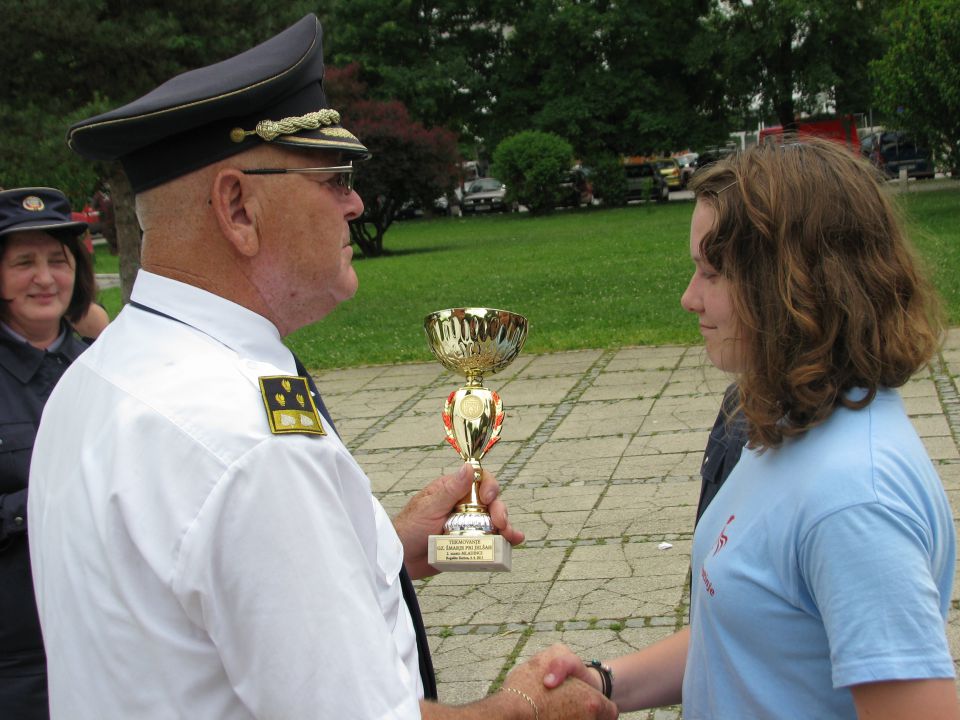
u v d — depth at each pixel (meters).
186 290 1.58
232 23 12.03
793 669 1.47
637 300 12.55
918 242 1.59
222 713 1.38
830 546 1.38
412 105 34.97
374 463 6.87
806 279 1.46
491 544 2.14
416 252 24.25
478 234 28.30
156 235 1.60
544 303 13.10
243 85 1.53
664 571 4.59
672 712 3.47
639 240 21.12
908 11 19.03
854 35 31.81
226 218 1.57
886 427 1.45
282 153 1.60
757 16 31.75
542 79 35.78
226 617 1.35
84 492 1.43
